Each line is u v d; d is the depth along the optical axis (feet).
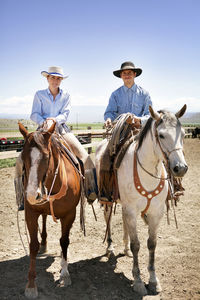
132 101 13.84
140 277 10.22
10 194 22.82
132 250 10.25
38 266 11.61
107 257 12.65
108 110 14.39
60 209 10.21
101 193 12.17
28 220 9.55
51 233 15.35
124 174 10.68
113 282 10.61
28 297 9.30
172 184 11.44
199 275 10.98
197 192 23.79
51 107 12.98
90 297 9.55
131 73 13.55
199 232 15.37
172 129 8.65
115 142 11.55
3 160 40.19
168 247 13.53
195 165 37.86
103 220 17.70
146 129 10.10
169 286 10.30
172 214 18.47
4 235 14.85
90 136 42.96
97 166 13.91
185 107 9.16
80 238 14.78
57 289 9.95
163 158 9.15
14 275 10.80
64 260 10.70
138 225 16.69
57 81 12.76
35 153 8.17
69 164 10.93
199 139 83.15
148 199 10.16
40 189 8.07
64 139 12.30
